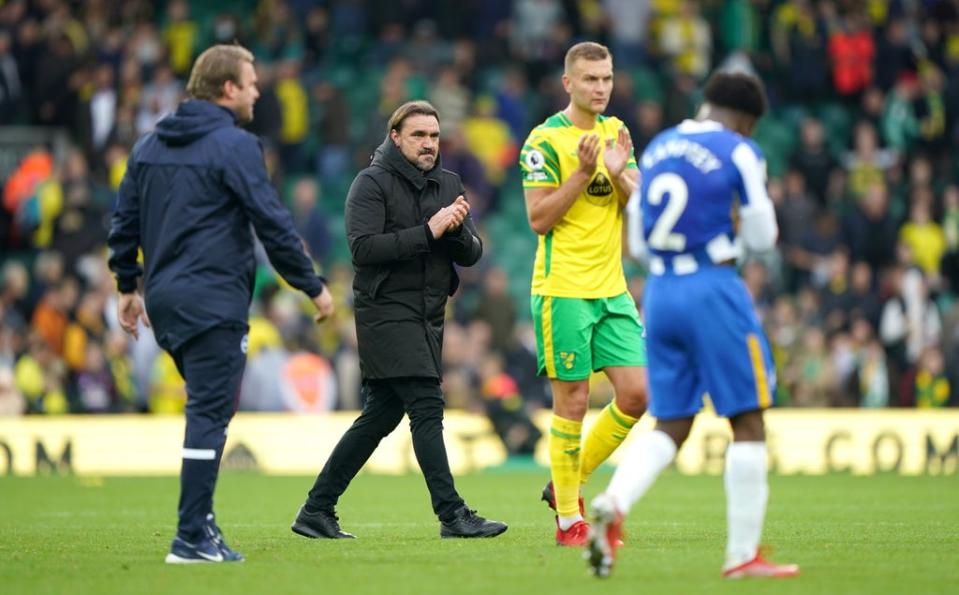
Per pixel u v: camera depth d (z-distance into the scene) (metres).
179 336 26.05
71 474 62.78
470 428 66.75
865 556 27.78
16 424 63.44
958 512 41.12
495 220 89.31
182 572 25.03
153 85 81.19
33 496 49.16
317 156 90.31
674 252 24.19
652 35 95.31
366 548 29.25
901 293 77.56
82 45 84.94
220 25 83.06
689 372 24.42
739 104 24.70
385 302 31.09
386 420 32.03
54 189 75.50
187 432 26.16
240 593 22.67
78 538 32.69
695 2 96.00
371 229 31.02
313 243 76.94
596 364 31.05
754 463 24.02
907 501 46.09
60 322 67.19
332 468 32.03
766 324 73.62
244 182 26.09
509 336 73.31
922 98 93.44
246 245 26.58
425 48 92.12
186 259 26.12
